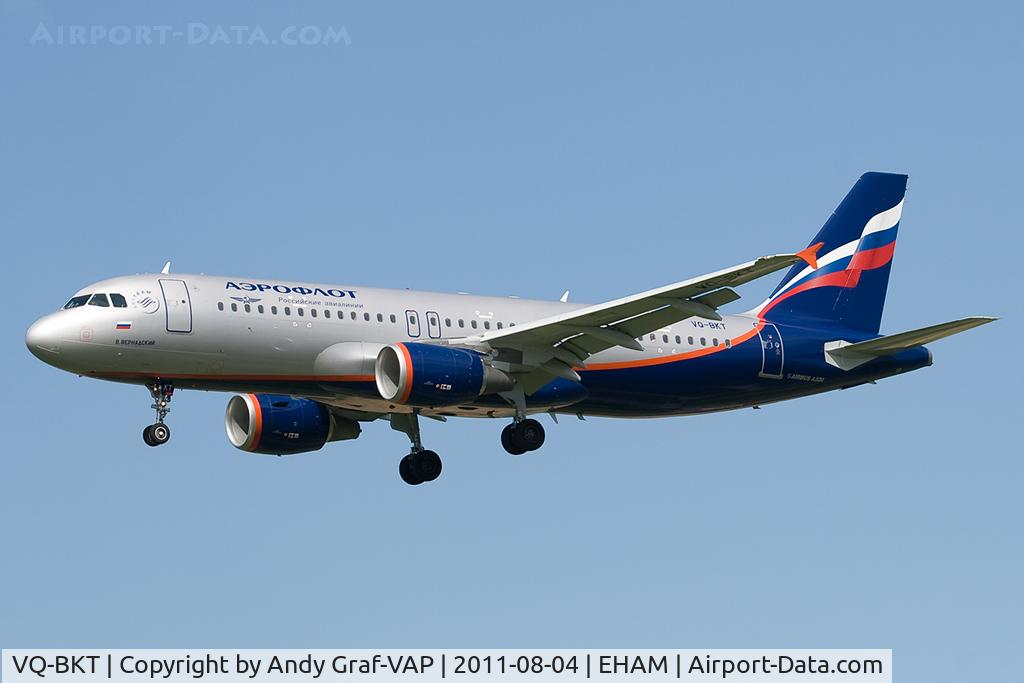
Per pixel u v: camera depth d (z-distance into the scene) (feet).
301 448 453.58
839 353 470.80
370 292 424.05
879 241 488.02
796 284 478.59
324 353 408.05
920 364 480.23
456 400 401.49
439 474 455.22
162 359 396.37
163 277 403.95
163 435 401.49
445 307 428.97
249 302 404.57
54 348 389.60
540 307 444.96
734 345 457.27
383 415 453.99
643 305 391.65
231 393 416.26
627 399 447.01
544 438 434.71
